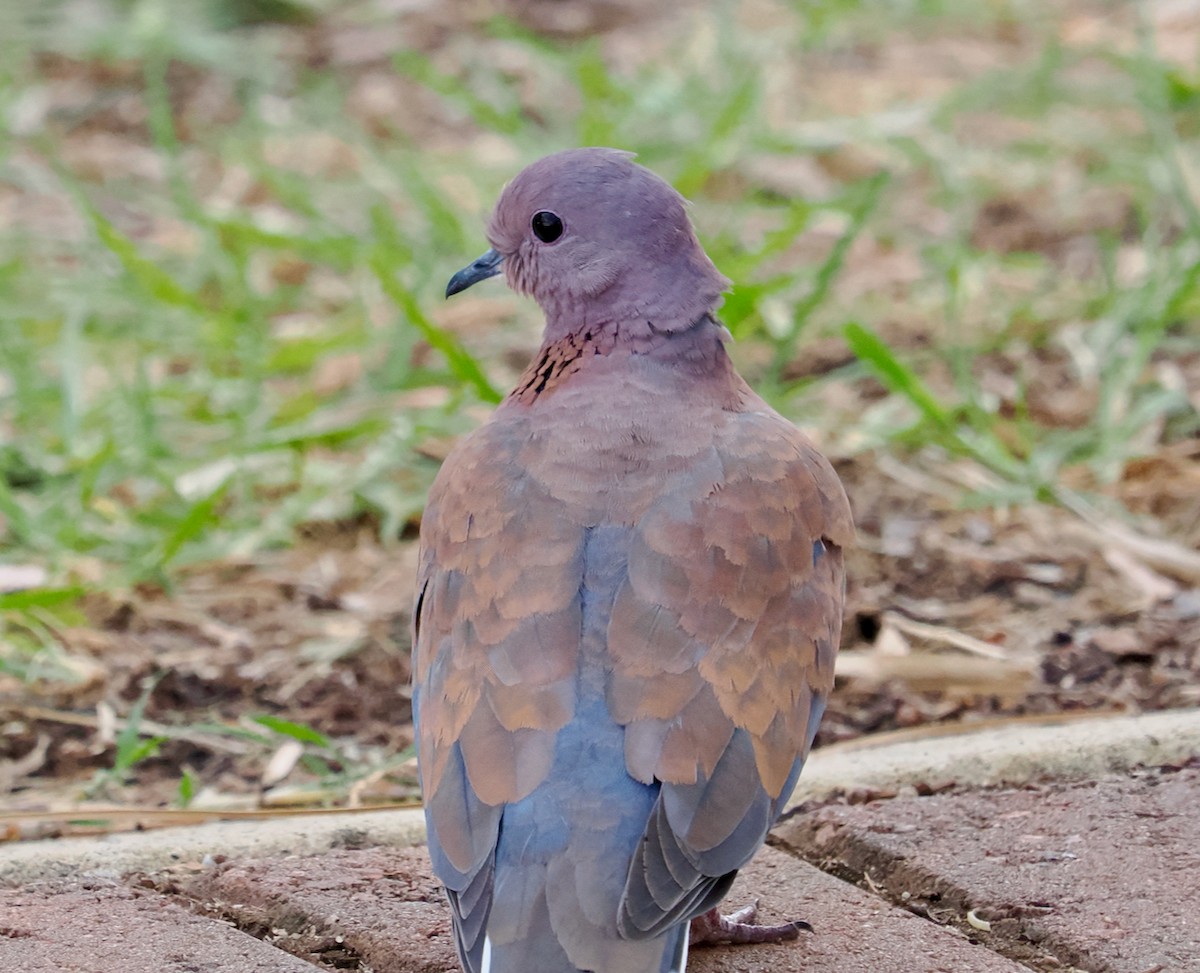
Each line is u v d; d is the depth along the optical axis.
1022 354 14.24
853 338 12.20
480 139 18.19
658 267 8.53
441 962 7.38
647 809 6.54
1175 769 8.77
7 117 18.14
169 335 14.41
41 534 11.92
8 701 10.45
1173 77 17.14
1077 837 8.16
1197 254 14.53
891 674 10.34
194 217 15.09
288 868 8.16
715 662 6.91
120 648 10.99
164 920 7.75
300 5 21.05
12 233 16.33
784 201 16.62
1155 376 13.73
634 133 17.34
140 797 9.55
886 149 17.58
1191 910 7.53
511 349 14.46
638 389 8.18
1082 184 16.66
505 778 6.61
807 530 7.54
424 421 12.71
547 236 8.72
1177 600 11.10
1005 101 17.97
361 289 14.95
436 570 7.54
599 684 6.79
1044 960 7.37
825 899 7.90
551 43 20.33
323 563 12.09
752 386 13.87
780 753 6.89
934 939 7.53
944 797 8.62
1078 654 10.46
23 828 8.91
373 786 9.57
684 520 7.29
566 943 6.20
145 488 12.98
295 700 10.48
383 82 19.53
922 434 12.75
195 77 19.92
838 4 20.05
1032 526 12.09
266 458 13.09
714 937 7.47
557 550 7.20
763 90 17.88
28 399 13.19
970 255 14.95
